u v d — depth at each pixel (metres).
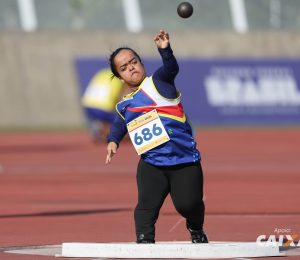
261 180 57.44
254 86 119.38
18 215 39.19
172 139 26.23
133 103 26.58
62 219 37.69
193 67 117.31
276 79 120.56
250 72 119.69
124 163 72.88
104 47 125.88
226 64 119.00
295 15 140.38
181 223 35.84
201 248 26.09
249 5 138.88
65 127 121.75
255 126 118.44
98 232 33.44
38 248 28.98
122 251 26.36
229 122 117.44
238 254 26.20
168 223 35.84
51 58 123.31
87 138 105.94
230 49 131.00
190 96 116.44
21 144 96.50
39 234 32.84
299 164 71.19
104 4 134.00
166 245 26.16
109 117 98.25
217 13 137.62
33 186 54.12
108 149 27.06
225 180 57.44
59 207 42.50
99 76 101.19
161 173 26.53
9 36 122.56
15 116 120.75
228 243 27.44
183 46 129.38
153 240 26.95
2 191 51.03
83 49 124.88
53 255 27.23
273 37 133.12
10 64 121.88
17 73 121.88
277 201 44.66
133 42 127.25
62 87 122.81
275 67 120.94
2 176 61.47
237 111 118.19
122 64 26.58
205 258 26.03
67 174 62.91
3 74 121.38
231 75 118.81
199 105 116.62
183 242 28.59
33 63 122.56
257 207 41.91
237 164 71.06
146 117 26.41
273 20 139.25
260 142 97.94
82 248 26.75
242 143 96.56
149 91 26.41
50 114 121.88
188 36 129.88
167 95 26.31
